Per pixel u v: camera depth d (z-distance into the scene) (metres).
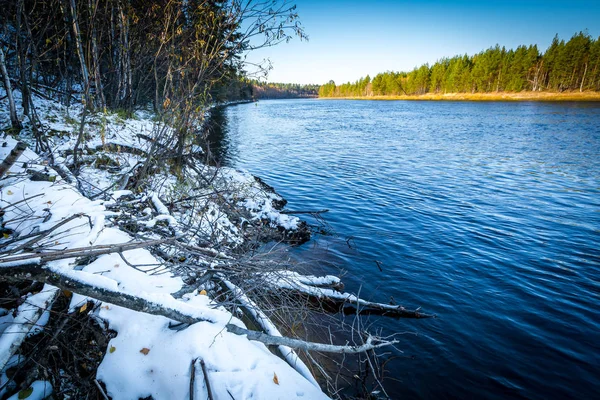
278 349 3.19
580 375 4.21
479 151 20.56
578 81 84.75
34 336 2.48
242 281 3.89
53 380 2.31
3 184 4.38
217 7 6.90
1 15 7.70
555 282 6.34
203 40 6.85
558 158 18.20
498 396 3.89
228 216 7.44
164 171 7.68
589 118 38.12
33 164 5.13
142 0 8.37
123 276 3.05
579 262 7.09
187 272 3.66
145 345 2.56
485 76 97.56
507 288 6.12
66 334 2.56
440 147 22.14
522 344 4.72
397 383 3.94
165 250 4.05
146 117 16.42
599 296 5.90
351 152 20.09
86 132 8.42
